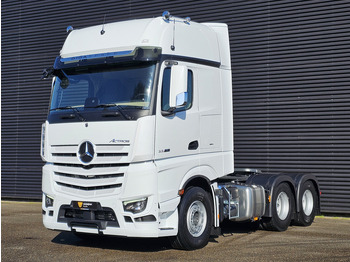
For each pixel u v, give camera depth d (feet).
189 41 23.85
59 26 45.68
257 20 37.17
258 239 26.05
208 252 22.48
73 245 24.39
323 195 34.40
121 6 42.86
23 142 46.50
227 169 25.66
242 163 37.27
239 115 37.47
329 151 34.27
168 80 22.11
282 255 21.79
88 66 23.06
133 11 42.29
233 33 38.01
